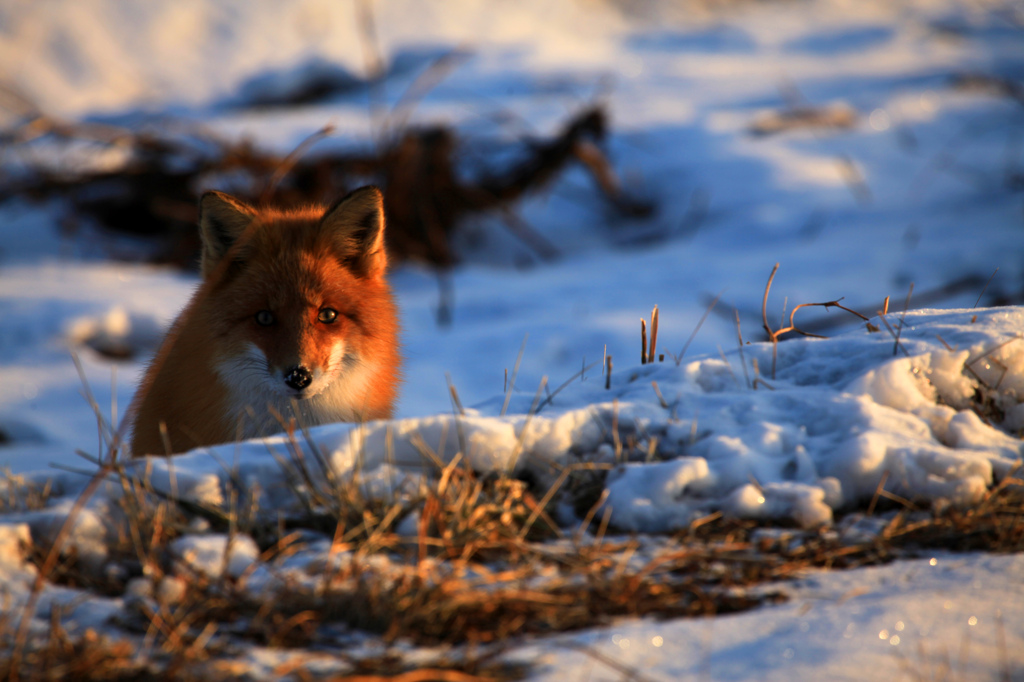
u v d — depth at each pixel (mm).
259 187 27703
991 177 30438
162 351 8344
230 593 4410
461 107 45500
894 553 5078
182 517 5156
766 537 5207
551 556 4949
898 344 6680
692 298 21156
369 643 4125
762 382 6770
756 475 5598
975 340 6492
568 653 3979
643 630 4160
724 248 26391
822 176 31719
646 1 79125
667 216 31000
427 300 24094
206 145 32719
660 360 7641
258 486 5371
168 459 5402
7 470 6121
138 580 4574
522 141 32406
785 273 21969
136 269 25875
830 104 41594
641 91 49312
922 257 21844
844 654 3834
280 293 8148
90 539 4930
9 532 4723
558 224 31891
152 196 28297
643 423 6113
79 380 16188
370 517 4980
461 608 4312
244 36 60156
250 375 8156
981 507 5352
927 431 5961
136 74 55688
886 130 38500
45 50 53469
